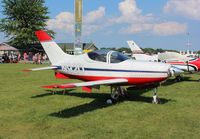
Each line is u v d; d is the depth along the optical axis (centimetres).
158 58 1872
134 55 2445
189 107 928
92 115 813
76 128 688
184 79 1838
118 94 1037
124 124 725
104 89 1309
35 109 887
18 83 1544
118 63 1008
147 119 773
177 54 1780
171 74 965
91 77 1066
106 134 645
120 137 625
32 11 6519
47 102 1000
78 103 986
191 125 716
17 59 4497
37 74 2136
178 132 659
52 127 695
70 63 1121
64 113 836
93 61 1055
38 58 4003
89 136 631
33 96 1116
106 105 955
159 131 667
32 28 6500
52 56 1196
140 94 1175
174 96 1142
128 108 907
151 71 955
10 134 645
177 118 784
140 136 632
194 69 1723
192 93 1227
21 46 6488
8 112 846
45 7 6706
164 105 956
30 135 638
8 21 6494
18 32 6378
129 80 991
